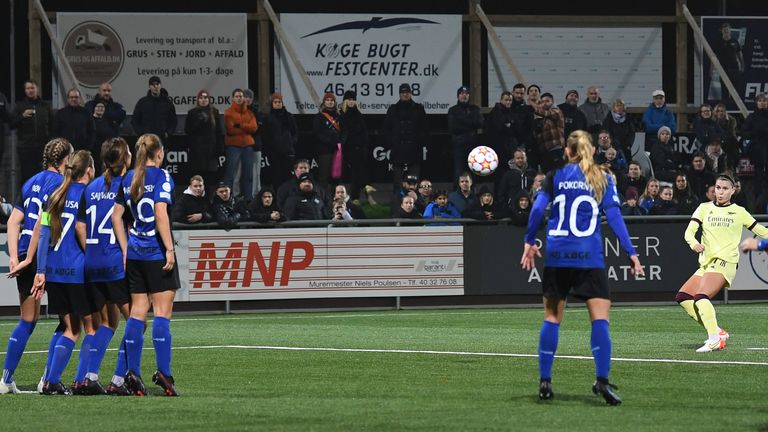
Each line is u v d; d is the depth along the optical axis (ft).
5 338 94.48
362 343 86.22
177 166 135.44
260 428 47.09
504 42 151.94
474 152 126.41
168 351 58.85
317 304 119.55
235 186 129.18
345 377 66.54
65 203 60.29
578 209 54.08
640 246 122.72
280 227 119.03
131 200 58.85
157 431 46.75
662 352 78.28
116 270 59.67
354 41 147.54
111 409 53.06
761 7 157.79
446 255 121.49
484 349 81.20
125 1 144.97
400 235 120.67
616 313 112.47
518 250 122.11
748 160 137.28
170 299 59.11
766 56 151.94
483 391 59.67
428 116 149.07
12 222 61.87
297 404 54.13
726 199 82.99
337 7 147.95
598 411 51.26
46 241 59.93
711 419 48.70
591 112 138.62
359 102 147.84
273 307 119.03
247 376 67.51
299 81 146.61
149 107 127.85
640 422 47.88
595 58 153.48
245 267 118.32
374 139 140.36
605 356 53.67
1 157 127.13
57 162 61.93
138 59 142.20
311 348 82.69
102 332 60.49
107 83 132.77
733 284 123.34
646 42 154.20
